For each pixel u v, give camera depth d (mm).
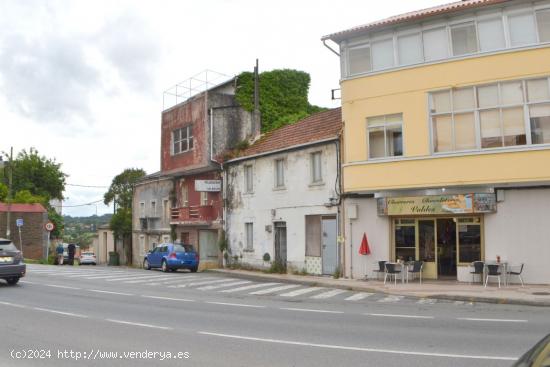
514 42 19203
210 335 10148
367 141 21688
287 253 26438
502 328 10797
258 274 25812
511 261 19156
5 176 67938
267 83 34562
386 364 7750
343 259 22906
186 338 9852
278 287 20531
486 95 19531
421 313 13180
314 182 25141
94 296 16891
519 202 19172
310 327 11047
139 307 14312
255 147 30562
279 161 27703
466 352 8508
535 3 18953
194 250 30719
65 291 18281
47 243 51938
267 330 10695
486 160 19234
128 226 48094
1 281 21391
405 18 20578
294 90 35750
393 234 21797
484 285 18719
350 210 22578
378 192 21500
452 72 20031
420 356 8250
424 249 21328
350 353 8500
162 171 36125
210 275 27094
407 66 20922
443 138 20219
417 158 20453
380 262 20609
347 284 20141
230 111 32531
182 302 15508
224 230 31188
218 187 31844
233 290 19328
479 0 19656
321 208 24469
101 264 58406
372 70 21781
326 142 24266
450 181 19781
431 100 20484
